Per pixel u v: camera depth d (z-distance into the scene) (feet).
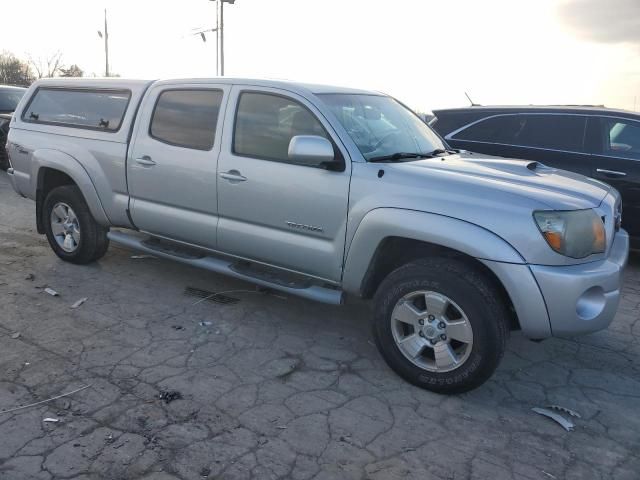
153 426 10.34
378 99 15.90
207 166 14.67
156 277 18.15
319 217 12.98
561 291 10.68
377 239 12.12
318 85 14.49
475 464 9.76
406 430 10.62
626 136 20.99
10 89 41.86
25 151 19.15
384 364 13.19
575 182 13.08
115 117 17.03
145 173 15.99
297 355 13.42
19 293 16.26
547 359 13.87
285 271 14.19
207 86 15.20
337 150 12.82
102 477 8.96
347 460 9.68
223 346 13.67
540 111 22.61
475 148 23.43
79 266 18.81
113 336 13.89
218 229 14.76
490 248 10.87
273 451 9.80
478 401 11.79
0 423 10.19
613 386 12.69
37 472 8.99
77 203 18.01
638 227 20.76
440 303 11.50
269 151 13.88
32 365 12.30
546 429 10.92
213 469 9.28
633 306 17.42
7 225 24.09
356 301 16.98
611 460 10.05
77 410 10.71
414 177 11.95
